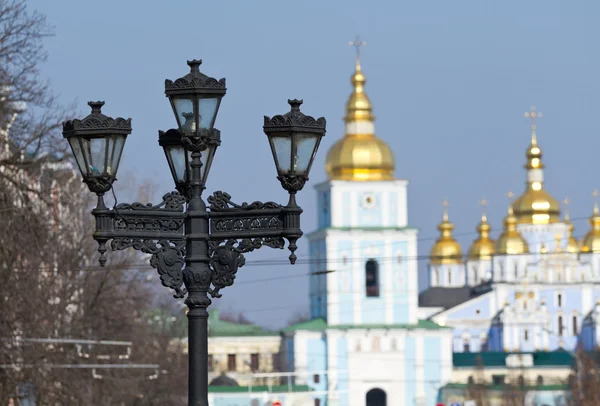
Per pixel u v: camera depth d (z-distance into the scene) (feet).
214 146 123.34
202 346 121.19
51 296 342.23
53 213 321.11
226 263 121.70
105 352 381.19
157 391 481.46
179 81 120.78
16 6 294.66
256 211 121.49
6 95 290.56
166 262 120.98
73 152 119.96
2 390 298.35
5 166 290.35
